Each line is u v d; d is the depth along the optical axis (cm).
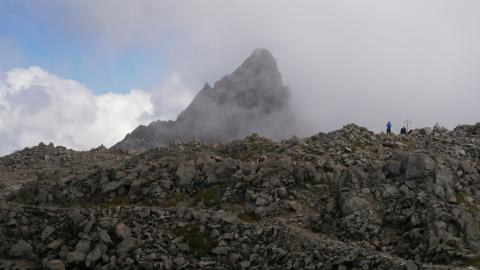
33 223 5462
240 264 4606
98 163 8412
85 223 5266
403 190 4844
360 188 5034
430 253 4072
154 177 6212
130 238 4984
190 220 5191
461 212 4328
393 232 4497
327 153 6216
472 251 4009
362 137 6656
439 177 4812
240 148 7106
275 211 5250
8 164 9131
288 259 4431
